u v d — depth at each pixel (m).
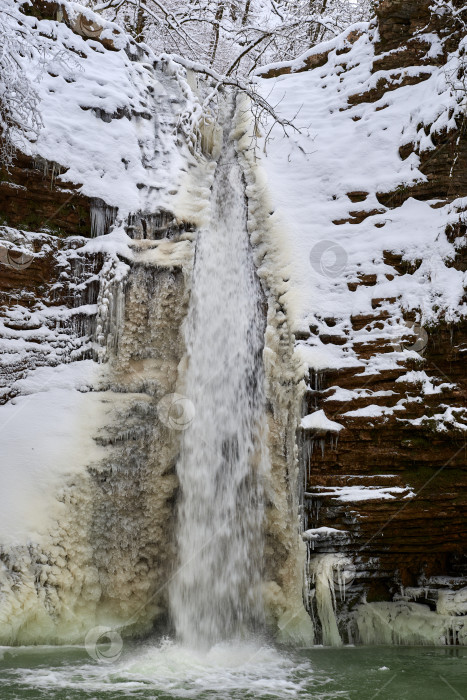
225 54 18.80
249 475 8.59
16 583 7.16
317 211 10.11
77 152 9.80
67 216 9.52
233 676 6.20
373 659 6.80
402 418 8.02
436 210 9.41
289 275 9.38
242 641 7.70
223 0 18.03
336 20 17.48
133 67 11.59
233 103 13.04
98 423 8.48
